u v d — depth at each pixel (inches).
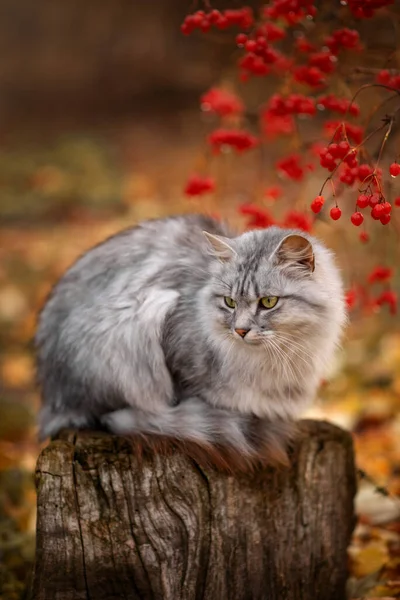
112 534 198.4
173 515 200.5
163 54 1019.3
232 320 199.6
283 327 199.8
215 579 205.5
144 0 1054.4
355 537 259.8
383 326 409.7
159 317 212.1
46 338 234.1
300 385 211.8
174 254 223.1
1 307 480.4
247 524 207.3
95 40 1066.7
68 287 231.5
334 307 207.0
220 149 282.8
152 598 201.0
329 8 248.2
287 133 308.7
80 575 198.7
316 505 217.3
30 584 208.4
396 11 252.2
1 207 649.6
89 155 758.5
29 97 1001.5
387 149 256.4
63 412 229.0
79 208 664.4
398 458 314.3
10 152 782.5
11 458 305.1
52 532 197.0
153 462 200.4
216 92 291.4
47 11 1096.8
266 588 211.5
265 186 437.7
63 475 196.9
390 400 354.3
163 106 976.9
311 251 197.8
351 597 228.1
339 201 380.2
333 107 233.0
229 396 211.0
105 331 215.6
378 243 355.6
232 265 204.5
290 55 281.4
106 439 207.5
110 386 217.5
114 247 230.4
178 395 218.5
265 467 209.9
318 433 221.8
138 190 695.1
